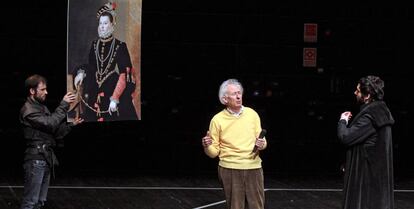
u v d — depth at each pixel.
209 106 14.73
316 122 15.02
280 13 14.80
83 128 14.38
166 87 14.62
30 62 14.18
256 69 14.82
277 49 14.85
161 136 14.62
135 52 8.84
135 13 8.80
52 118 8.24
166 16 14.55
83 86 8.66
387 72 15.03
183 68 14.65
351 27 14.91
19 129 14.17
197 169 14.73
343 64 14.96
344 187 7.91
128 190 12.65
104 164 14.45
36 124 8.21
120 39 8.79
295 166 15.00
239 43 14.75
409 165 15.13
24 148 14.20
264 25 14.79
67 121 8.56
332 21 14.89
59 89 14.25
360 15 14.91
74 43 8.63
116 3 8.73
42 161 8.30
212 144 7.94
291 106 14.95
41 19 14.18
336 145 15.07
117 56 8.79
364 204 7.74
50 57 14.23
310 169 15.01
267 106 14.88
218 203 11.56
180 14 14.58
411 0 14.88
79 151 14.38
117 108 8.77
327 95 14.98
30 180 8.28
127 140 14.52
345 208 7.84
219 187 13.16
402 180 14.38
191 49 14.66
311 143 15.02
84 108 8.66
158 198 11.95
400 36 14.98
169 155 14.65
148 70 14.57
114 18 8.74
